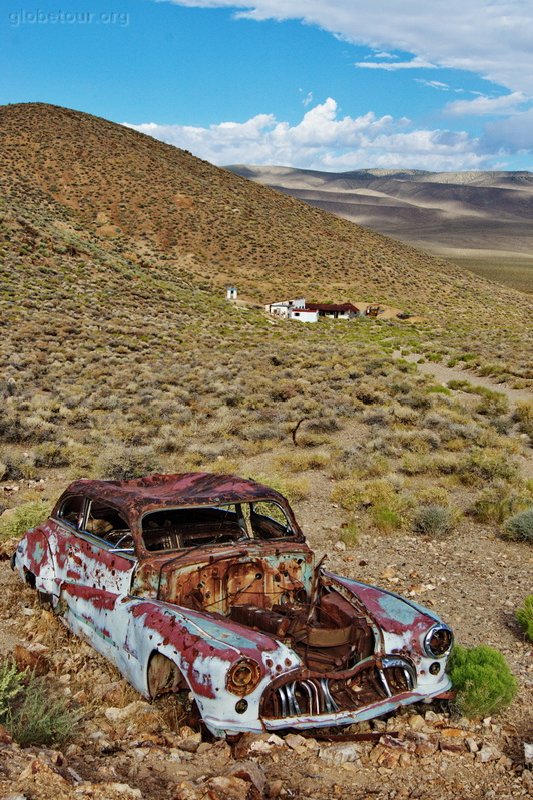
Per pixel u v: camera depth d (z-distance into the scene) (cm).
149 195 16162
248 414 2303
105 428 2077
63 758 439
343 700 514
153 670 523
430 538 1105
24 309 5809
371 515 1185
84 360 3884
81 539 666
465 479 1475
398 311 11806
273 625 546
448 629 555
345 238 16900
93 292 7538
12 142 16800
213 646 481
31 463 1580
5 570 877
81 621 636
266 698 477
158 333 5725
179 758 465
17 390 2695
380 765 476
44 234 9262
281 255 14750
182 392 2741
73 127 18588
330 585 621
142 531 634
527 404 2317
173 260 13500
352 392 2705
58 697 548
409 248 18288
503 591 868
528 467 1639
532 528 1082
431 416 2089
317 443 1850
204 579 583
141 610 545
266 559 604
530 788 451
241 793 416
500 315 12962
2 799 369
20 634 683
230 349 5156
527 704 581
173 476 726
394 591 866
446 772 471
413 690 533
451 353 4666
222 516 715
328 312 11281
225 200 17075
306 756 479
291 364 4019
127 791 398
